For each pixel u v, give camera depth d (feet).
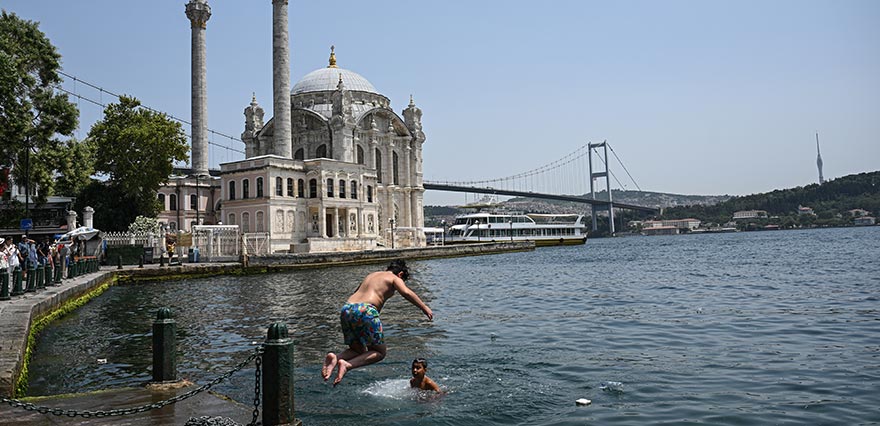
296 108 301.22
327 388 36.91
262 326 66.95
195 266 157.17
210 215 281.95
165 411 29.60
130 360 49.65
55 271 99.86
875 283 100.01
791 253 224.33
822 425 28.78
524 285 117.19
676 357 45.09
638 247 387.14
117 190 215.92
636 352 47.34
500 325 63.00
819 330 55.67
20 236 168.04
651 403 33.14
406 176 324.60
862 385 35.68
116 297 107.76
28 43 130.31
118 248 167.12
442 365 43.39
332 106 297.74
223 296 106.01
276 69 241.35
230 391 37.37
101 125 214.07
